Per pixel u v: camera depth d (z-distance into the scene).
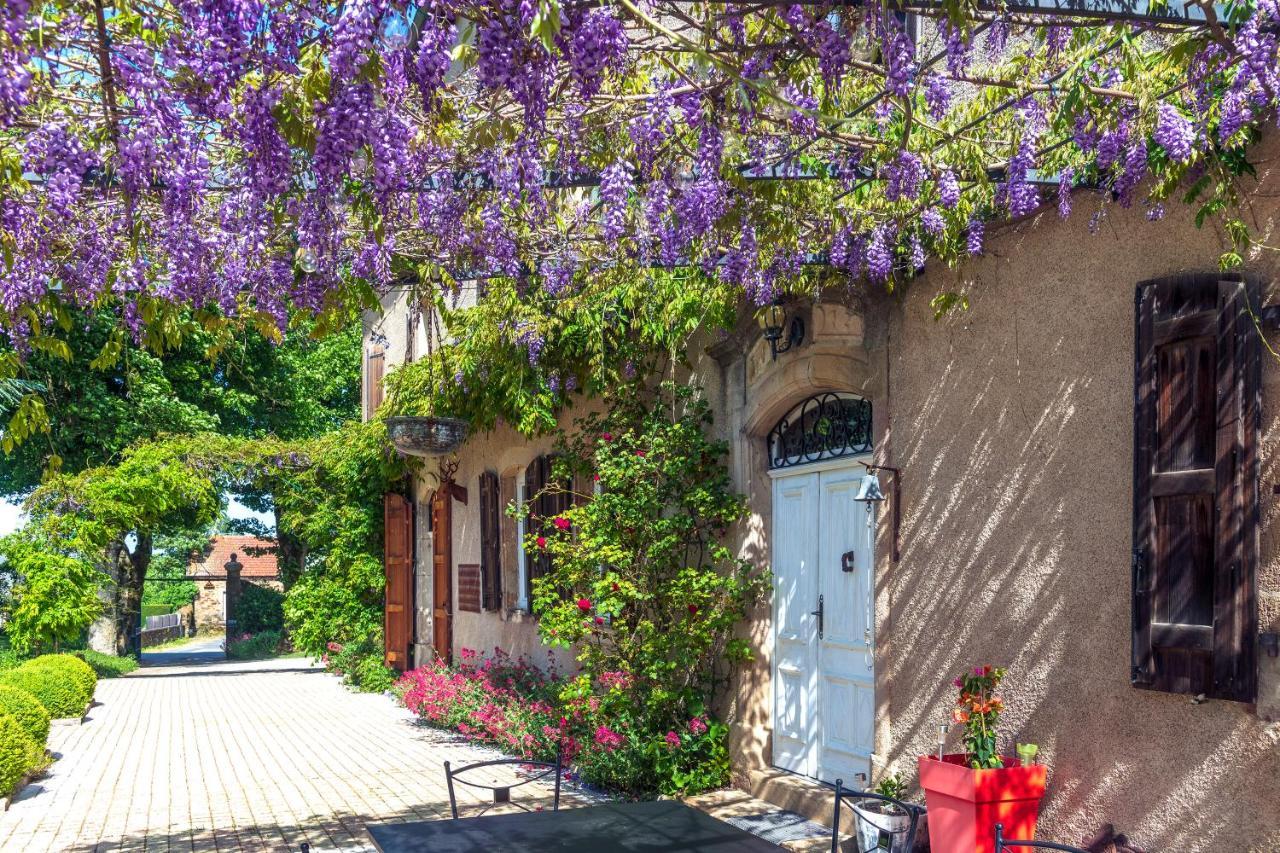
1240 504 4.26
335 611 18.09
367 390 18.62
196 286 5.16
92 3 3.33
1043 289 5.39
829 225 5.74
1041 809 5.25
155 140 3.61
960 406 5.93
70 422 22.34
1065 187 4.68
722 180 4.88
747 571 7.85
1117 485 4.94
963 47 3.86
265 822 7.54
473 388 10.82
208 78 3.39
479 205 5.04
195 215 4.89
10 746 8.34
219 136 4.57
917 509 6.23
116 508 18.41
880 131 5.11
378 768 9.56
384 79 3.32
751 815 7.07
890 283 5.89
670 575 8.29
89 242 4.98
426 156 4.58
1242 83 3.80
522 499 12.40
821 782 7.19
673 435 8.20
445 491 14.35
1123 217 4.96
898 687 6.34
